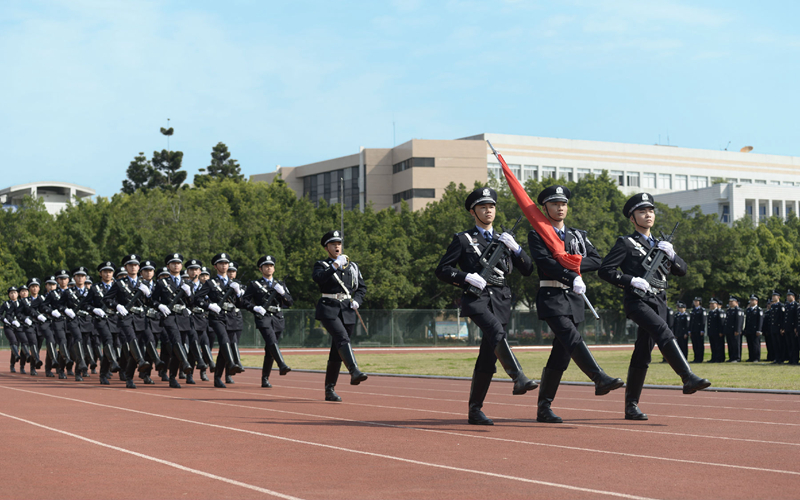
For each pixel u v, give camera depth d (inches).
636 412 394.0
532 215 378.3
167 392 602.5
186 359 671.1
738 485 237.6
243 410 453.7
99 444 321.7
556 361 382.0
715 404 474.6
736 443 315.9
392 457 289.0
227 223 2106.3
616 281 382.6
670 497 222.7
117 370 729.6
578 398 523.5
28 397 553.3
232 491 235.0
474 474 257.3
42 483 247.8
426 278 2187.5
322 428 367.2
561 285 375.2
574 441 323.3
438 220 2301.9
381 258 2121.1
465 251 373.4
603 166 4697.3
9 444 323.0
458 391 603.5
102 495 231.1
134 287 684.7
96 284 737.0
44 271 2144.4
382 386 660.7
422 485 241.4
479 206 382.0
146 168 3543.3
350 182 4069.9
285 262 2074.3
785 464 270.7
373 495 228.7
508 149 4436.5
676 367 371.9
